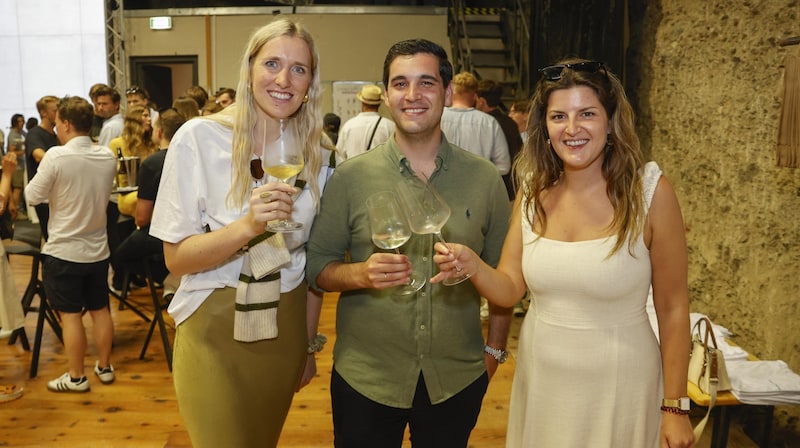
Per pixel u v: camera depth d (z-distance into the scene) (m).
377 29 9.52
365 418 1.87
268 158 1.60
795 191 2.82
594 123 1.61
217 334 1.80
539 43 7.21
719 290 3.37
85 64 12.34
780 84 2.88
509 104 9.04
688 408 1.66
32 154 5.21
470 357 1.90
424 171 1.85
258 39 1.69
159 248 3.87
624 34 4.36
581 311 1.68
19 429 3.34
